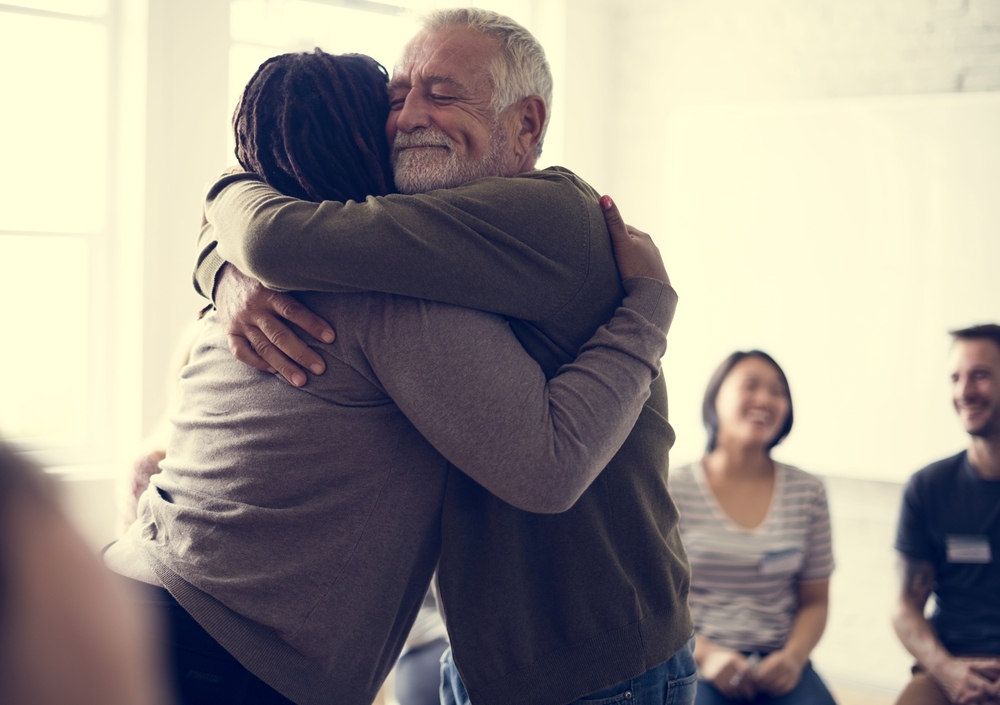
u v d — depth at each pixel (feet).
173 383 5.34
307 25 13.47
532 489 3.23
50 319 12.05
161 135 12.11
